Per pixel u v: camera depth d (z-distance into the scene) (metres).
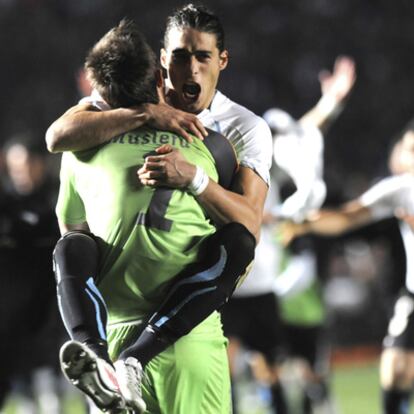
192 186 14.27
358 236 26.52
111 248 14.33
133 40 14.59
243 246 14.35
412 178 24.81
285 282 31.25
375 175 64.94
